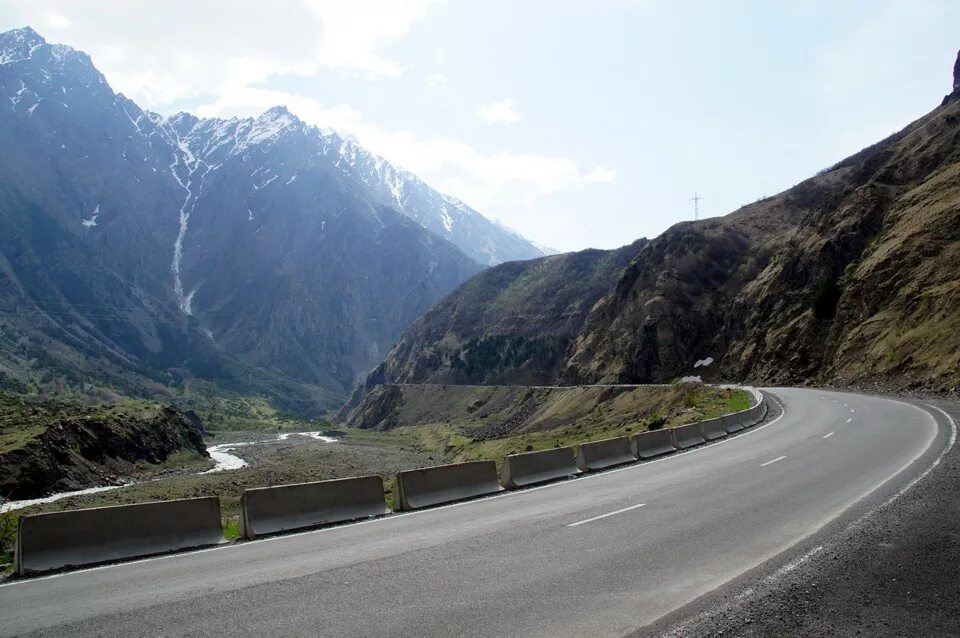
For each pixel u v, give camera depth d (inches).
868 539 371.6
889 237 2304.4
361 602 298.2
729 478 625.3
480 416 4389.8
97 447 2324.1
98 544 407.2
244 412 7859.3
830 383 1987.0
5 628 279.0
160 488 1923.0
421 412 5236.2
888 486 527.8
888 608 270.8
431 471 601.0
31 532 387.5
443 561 368.5
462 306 6820.9
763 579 309.3
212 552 422.6
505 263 7322.8
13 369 6437.0
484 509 543.5
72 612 298.8
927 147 2805.1
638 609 277.1
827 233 2861.7
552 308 5910.4
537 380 5123.0
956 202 2074.3
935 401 1298.0
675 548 376.5
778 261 3149.6
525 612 278.1
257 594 316.5
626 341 3693.4
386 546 414.6
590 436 1803.6
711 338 3380.9
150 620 282.7
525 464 695.1
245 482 2059.5
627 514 481.4
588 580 321.1
